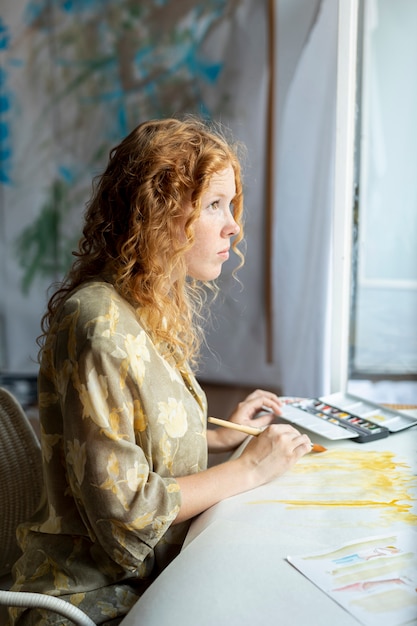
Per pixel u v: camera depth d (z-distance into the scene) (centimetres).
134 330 97
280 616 68
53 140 336
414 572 75
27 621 93
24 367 355
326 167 311
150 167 100
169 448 99
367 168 403
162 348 104
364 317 412
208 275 109
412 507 93
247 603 70
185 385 109
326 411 135
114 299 97
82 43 327
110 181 105
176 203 100
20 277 348
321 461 111
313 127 311
